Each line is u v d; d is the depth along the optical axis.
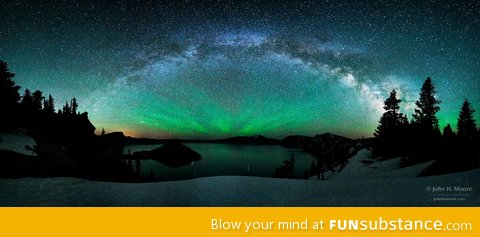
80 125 36.50
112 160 40.25
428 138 44.31
